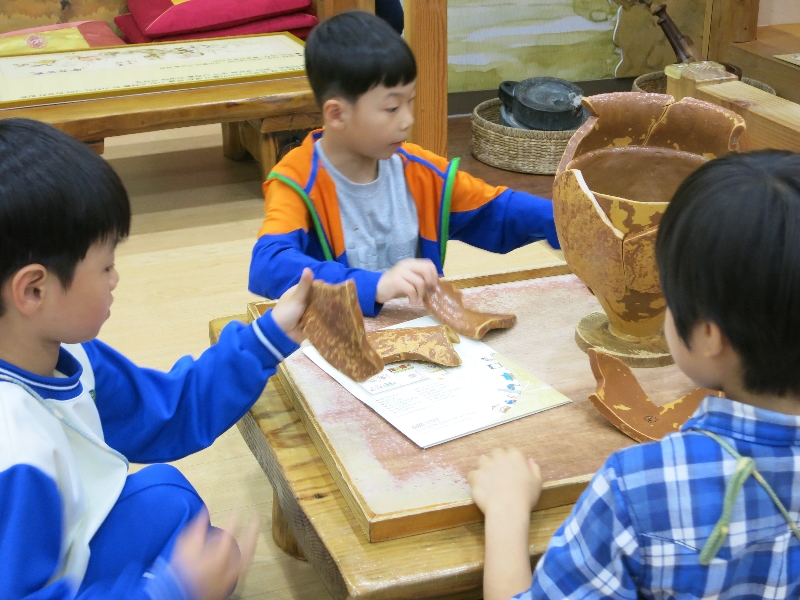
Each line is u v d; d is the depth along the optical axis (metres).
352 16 1.39
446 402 1.07
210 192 2.86
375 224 1.49
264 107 2.56
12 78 2.62
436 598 0.89
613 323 1.19
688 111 1.15
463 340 1.22
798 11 3.23
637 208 1.03
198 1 3.08
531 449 0.99
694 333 0.70
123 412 1.07
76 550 0.90
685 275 0.68
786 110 1.46
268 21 3.14
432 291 1.27
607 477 0.72
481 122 2.70
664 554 0.70
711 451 0.70
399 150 1.51
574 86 2.76
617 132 1.20
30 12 3.15
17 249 0.81
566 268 1.42
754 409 0.69
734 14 2.99
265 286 1.34
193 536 0.88
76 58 2.83
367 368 1.04
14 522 0.78
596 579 0.73
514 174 2.68
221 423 1.09
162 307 2.17
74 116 2.39
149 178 2.97
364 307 1.26
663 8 2.65
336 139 1.43
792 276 0.63
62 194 0.82
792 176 0.65
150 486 1.01
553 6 2.93
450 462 0.97
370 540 0.88
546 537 0.89
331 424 1.04
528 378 1.12
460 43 2.94
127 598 0.81
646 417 1.03
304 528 0.95
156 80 2.61
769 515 0.69
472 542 0.89
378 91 1.35
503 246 1.56
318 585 1.36
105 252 0.87
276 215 1.41
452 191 1.53
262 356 1.08
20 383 0.87
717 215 0.65
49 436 0.86
